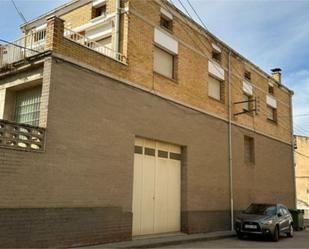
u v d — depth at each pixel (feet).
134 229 48.52
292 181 93.25
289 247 48.01
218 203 63.16
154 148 52.90
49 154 37.58
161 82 53.57
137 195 49.44
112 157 44.37
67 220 38.40
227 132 68.28
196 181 58.65
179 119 56.29
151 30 52.95
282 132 91.61
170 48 56.24
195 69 61.36
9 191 33.94
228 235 58.39
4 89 44.68
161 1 55.31
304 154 148.36
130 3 49.85
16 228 34.01
